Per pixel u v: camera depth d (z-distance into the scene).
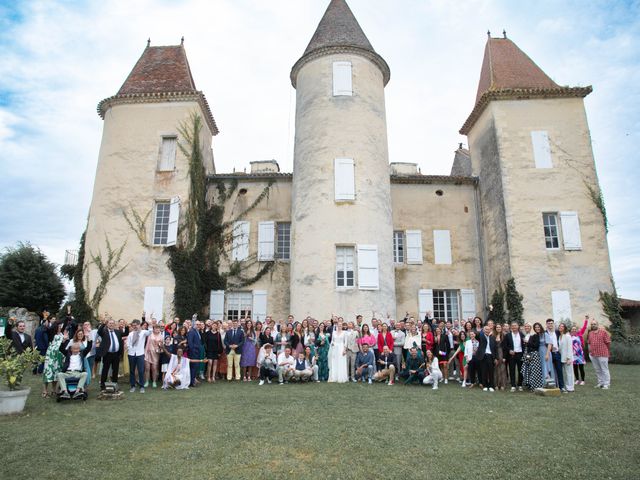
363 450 5.73
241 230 19.02
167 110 18.58
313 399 8.92
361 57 17.98
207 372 12.58
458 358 11.98
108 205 17.67
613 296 16.75
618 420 7.05
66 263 20.56
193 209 17.67
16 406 7.80
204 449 5.79
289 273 18.61
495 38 21.47
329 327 12.98
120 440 6.19
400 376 11.60
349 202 16.31
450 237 19.75
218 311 18.06
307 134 17.41
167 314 16.53
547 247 17.45
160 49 20.72
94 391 9.98
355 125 17.11
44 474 5.05
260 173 19.73
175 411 7.86
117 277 16.97
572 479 4.83
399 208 19.94
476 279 19.38
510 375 10.38
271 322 13.01
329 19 19.08
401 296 19.09
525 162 17.97
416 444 5.95
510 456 5.48
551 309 16.61
